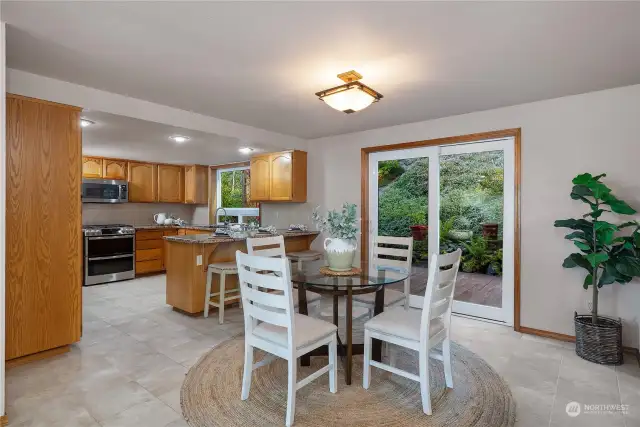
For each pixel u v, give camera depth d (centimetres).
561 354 285
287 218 539
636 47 217
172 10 180
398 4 173
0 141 190
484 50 222
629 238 260
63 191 276
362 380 242
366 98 262
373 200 445
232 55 233
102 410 203
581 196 278
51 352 274
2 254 192
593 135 300
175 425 190
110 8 178
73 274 282
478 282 374
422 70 254
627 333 289
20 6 176
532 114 328
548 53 226
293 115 377
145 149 505
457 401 216
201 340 311
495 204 362
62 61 245
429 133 392
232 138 418
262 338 208
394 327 219
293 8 177
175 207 707
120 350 288
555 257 318
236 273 378
